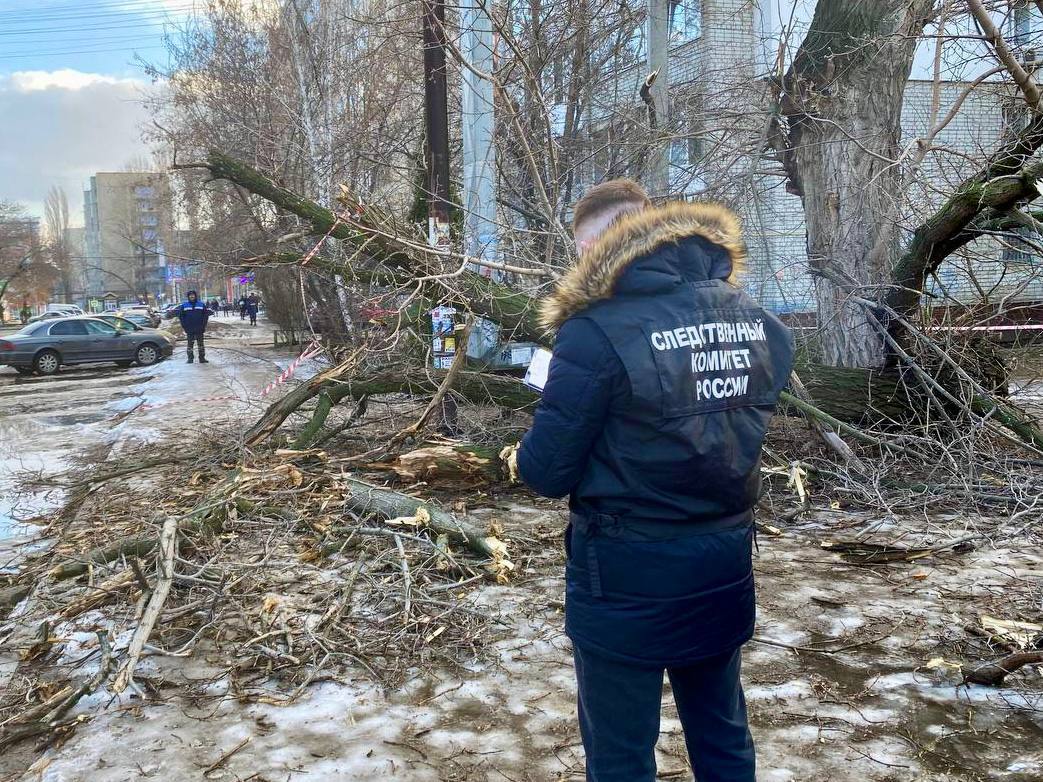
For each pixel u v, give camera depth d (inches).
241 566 163.8
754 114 321.4
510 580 173.3
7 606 167.5
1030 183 215.3
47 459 337.4
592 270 74.7
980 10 211.5
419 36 444.8
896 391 254.4
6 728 118.8
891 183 284.4
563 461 72.1
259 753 111.1
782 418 264.8
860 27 291.0
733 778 78.3
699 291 76.3
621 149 395.2
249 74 701.9
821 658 136.6
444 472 231.6
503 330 268.1
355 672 135.0
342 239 259.8
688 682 80.1
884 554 184.5
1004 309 257.8
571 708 122.1
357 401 284.7
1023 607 154.6
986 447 241.0
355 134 577.0
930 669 131.6
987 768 105.1
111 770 107.3
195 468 253.6
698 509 72.6
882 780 102.9
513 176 398.6
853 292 257.3
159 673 135.5
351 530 186.2
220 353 959.0
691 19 454.6
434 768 107.3
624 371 70.3
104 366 923.4
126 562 167.6
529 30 395.9
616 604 72.4
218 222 792.9
